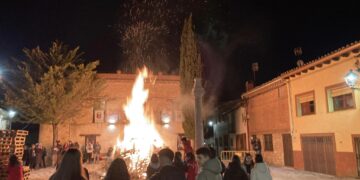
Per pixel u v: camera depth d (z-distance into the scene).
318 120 20.95
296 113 23.69
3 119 30.91
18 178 8.90
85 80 27.89
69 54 28.39
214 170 5.59
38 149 24.30
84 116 31.03
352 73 16.61
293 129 24.03
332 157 19.45
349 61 17.98
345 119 18.39
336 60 18.92
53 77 26.69
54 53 27.78
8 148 14.29
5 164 13.65
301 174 20.05
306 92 22.44
